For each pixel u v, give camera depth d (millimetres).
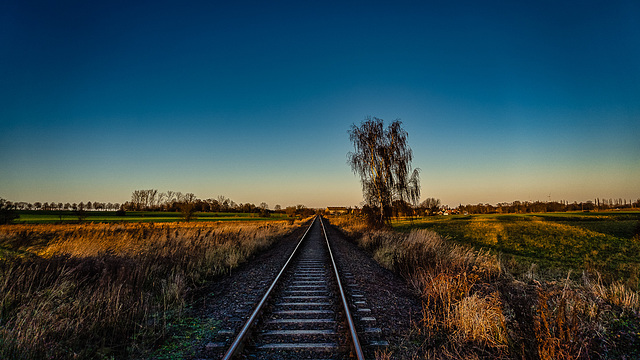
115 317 5176
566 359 3957
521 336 4492
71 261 7562
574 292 6199
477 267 9812
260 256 15000
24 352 3938
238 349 4363
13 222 31828
